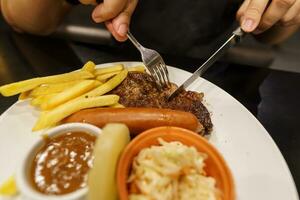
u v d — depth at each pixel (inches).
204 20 13.9
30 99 9.3
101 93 9.1
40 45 11.9
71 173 6.8
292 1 9.4
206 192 6.7
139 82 9.5
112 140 6.5
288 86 11.0
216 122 9.1
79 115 8.3
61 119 8.4
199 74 9.8
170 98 9.3
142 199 6.4
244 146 8.5
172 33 14.1
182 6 13.7
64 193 6.5
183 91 9.6
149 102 9.1
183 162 6.7
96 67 10.3
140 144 7.3
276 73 11.5
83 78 9.3
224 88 10.7
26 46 11.7
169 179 6.5
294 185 7.5
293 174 8.3
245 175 7.9
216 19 13.9
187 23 13.9
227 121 9.1
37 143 7.3
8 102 9.7
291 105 10.2
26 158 6.9
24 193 6.4
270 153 8.2
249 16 9.0
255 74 11.4
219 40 14.3
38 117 8.9
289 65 13.4
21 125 8.7
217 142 8.7
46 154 7.2
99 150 6.3
